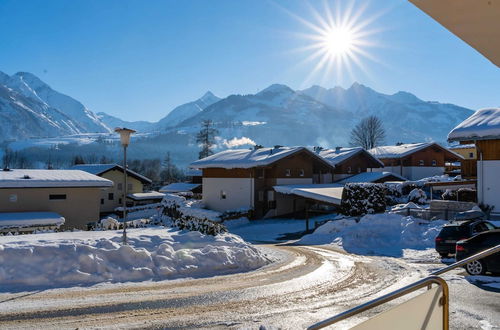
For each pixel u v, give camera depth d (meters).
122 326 8.17
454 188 33.69
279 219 41.16
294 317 8.85
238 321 8.56
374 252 19.86
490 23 2.23
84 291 10.95
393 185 41.47
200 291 11.16
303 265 15.76
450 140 26.66
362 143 102.50
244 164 42.09
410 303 2.99
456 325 8.15
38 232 22.31
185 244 16.11
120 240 15.83
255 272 14.20
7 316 8.68
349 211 31.75
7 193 34.22
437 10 2.11
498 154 25.44
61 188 36.44
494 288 11.35
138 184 66.81
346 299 10.42
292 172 43.78
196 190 76.62
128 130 15.53
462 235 17.08
